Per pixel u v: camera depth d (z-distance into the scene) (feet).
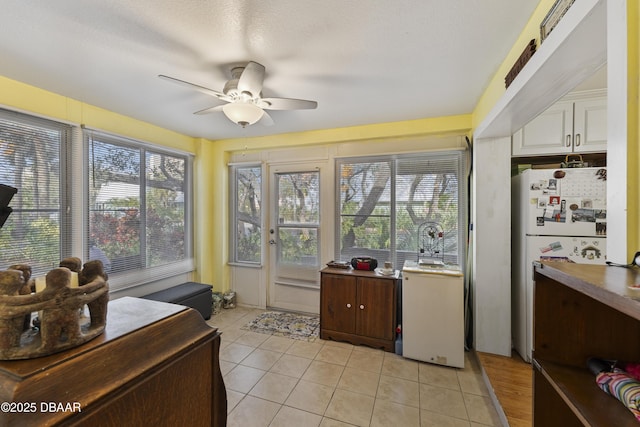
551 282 3.20
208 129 10.96
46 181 7.43
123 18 4.57
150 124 10.26
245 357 8.34
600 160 7.99
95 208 8.55
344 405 6.31
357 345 9.07
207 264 12.53
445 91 7.40
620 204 2.39
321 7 4.31
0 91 6.53
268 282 12.44
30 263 7.12
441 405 6.31
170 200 11.13
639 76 2.24
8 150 6.71
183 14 4.47
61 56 5.71
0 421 1.64
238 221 13.01
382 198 10.68
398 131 9.92
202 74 6.48
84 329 2.41
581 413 2.43
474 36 5.07
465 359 8.27
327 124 10.30
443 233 9.83
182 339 2.76
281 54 5.64
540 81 4.52
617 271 2.30
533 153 7.70
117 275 9.13
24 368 1.89
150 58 5.79
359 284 9.04
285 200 12.14
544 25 4.04
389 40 5.18
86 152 8.30
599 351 3.03
